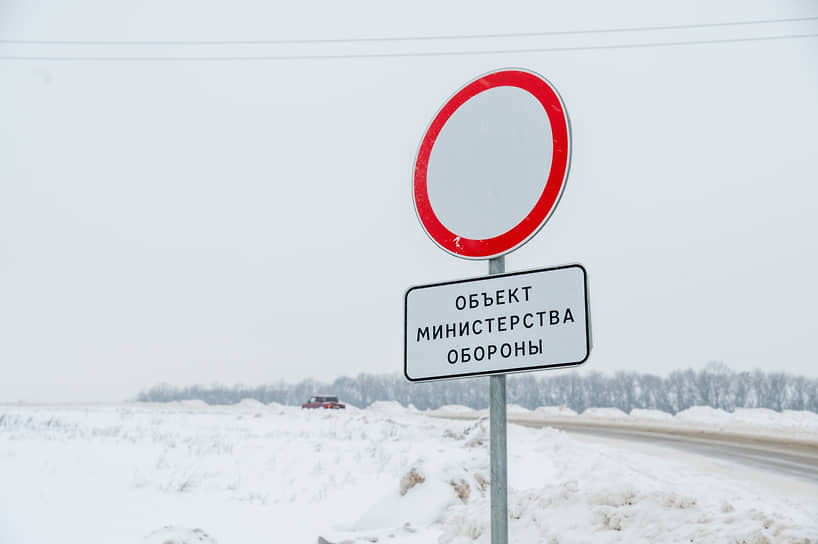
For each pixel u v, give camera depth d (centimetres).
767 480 1346
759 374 8612
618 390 9169
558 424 3328
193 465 1267
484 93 267
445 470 917
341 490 1094
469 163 264
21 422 1995
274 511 912
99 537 720
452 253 261
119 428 1958
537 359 219
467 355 234
